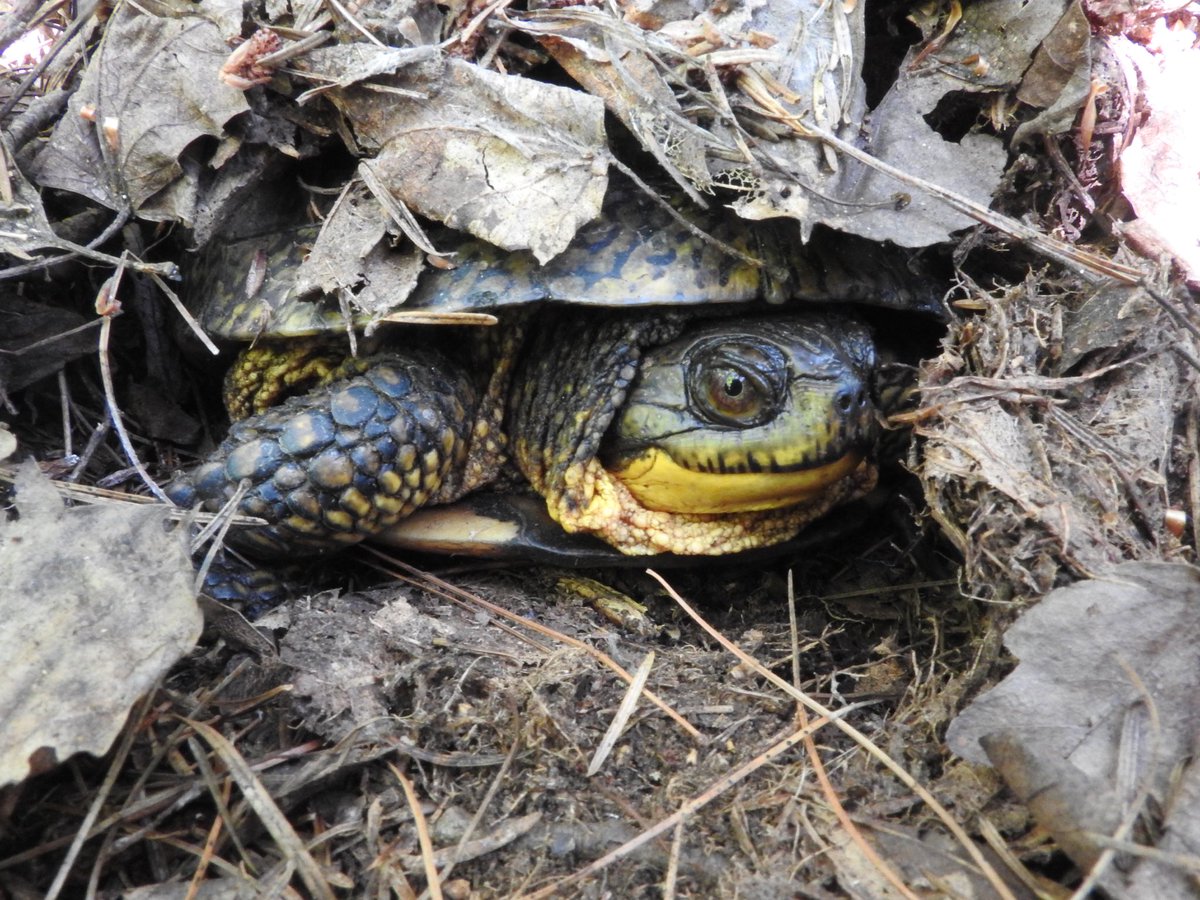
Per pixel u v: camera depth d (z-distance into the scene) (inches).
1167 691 5.3
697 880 5.5
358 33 6.9
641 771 6.1
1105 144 7.7
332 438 7.0
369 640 6.7
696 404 7.1
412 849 5.7
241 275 7.6
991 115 7.3
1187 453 6.5
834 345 7.1
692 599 7.9
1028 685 5.4
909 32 7.9
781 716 6.4
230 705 6.1
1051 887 5.2
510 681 6.5
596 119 6.6
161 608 5.6
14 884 5.4
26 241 6.9
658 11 7.1
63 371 7.8
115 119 7.1
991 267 7.5
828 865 5.5
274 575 7.3
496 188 6.6
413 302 6.9
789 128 6.7
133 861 5.6
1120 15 7.3
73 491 6.8
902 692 6.6
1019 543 5.8
